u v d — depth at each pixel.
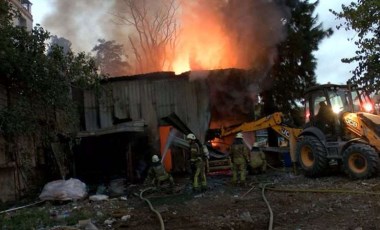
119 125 15.20
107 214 8.90
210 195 10.55
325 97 12.52
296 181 12.03
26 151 13.46
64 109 14.33
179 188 12.25
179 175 17.19
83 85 15.06
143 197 11.00
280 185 11.38
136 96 17.98
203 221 7.52
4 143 12.37
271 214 7.41
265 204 8.74
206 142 17.58
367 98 12.66
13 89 13.35
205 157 11.54
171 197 10.77
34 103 13.53
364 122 11.38
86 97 17.91
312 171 12.37
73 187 11.47
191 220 7.68
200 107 17.80
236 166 12.24
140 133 17.58
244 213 7.75
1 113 11.71
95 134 15.38
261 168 14.73
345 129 11.99
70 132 15.64
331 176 12.40
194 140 11.62
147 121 17.81
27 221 8.69
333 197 8.82
